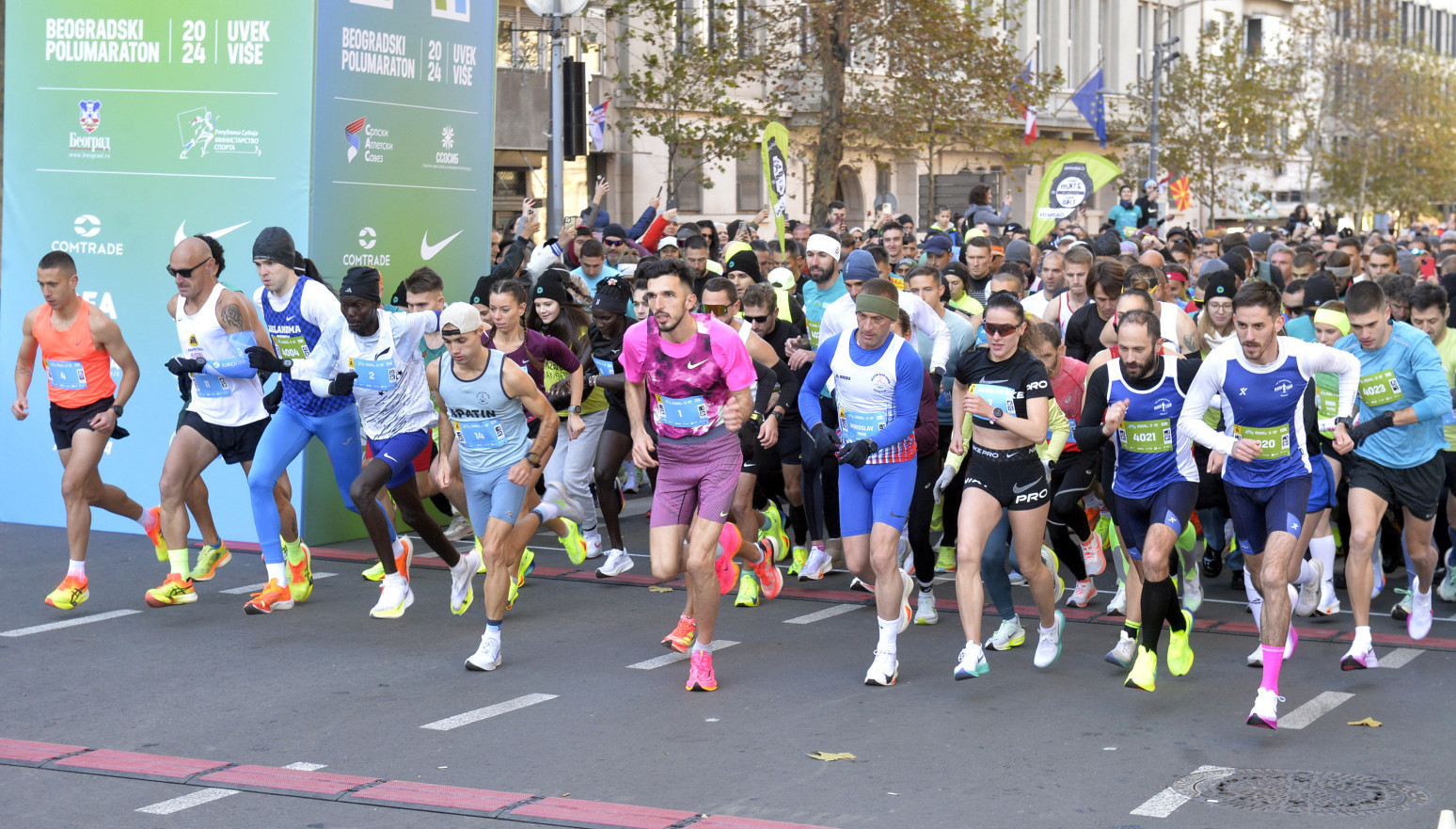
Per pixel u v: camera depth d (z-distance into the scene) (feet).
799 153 100.68
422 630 25.26
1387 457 23.03
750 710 20.52
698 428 21.07
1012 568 30.45
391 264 33.91
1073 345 29.45
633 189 96.99
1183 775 17.74
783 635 25.11
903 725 19.88
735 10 87.45
